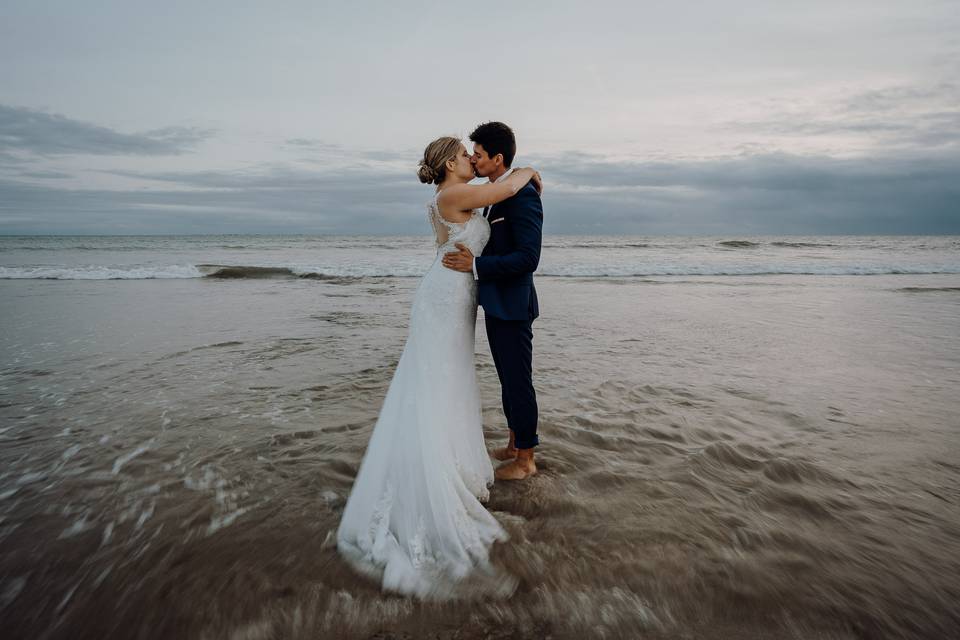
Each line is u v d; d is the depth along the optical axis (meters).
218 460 3.11
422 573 2.05
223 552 2.19
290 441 3.41
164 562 2.12
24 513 2.49
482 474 2.64
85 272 16.05
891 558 2.14
